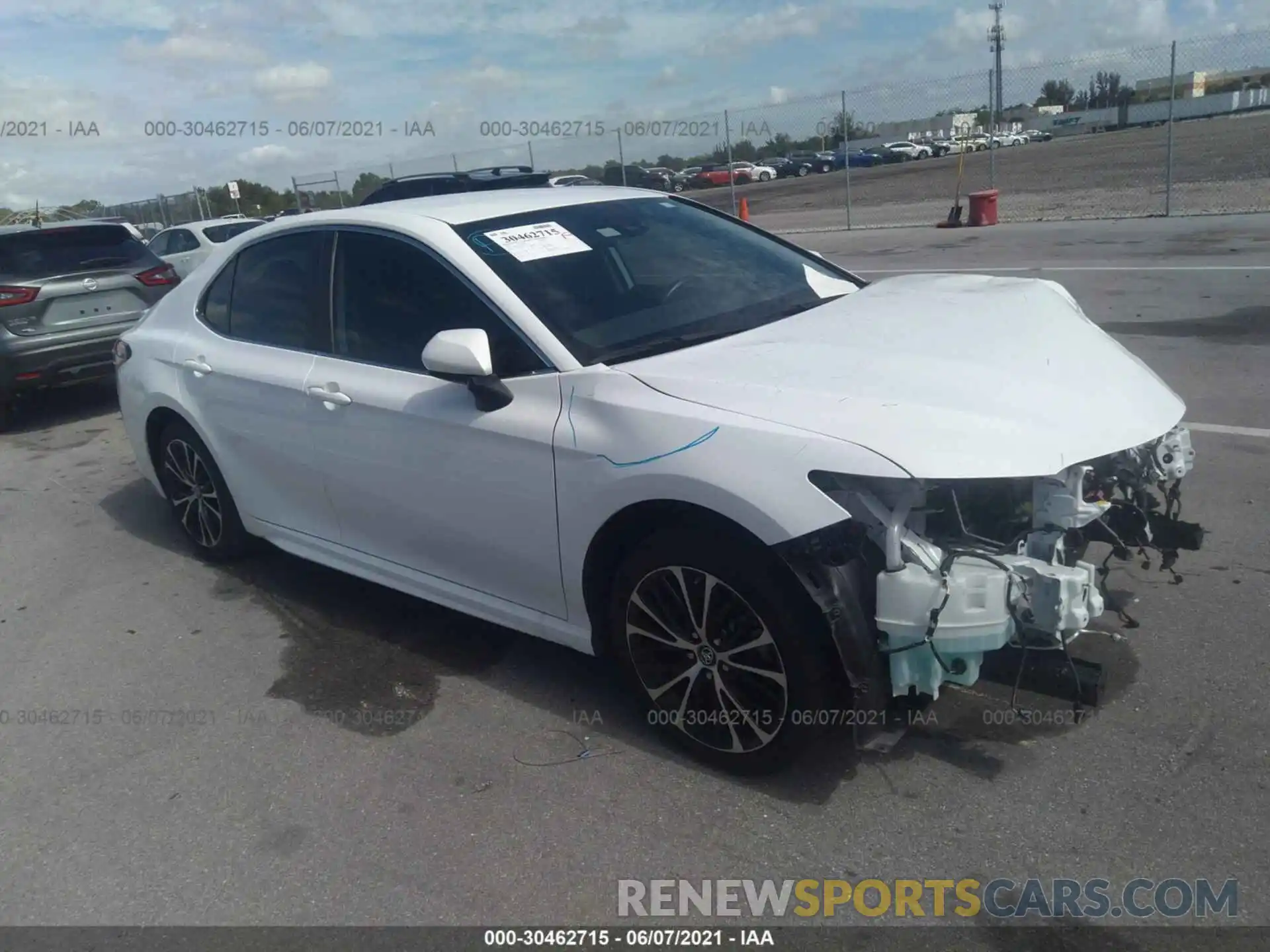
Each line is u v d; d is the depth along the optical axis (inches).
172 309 201.8
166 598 192.1
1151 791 114.0
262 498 181.8
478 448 135.9
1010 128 1536.7
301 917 108.3
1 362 324.8
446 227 149.4
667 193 185.9
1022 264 468.1
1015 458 105.3
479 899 108.5
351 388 153.5
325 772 133.2
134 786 134.3
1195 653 139.0
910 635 105.8
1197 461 208.2
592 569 129.0
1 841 125.6
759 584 111.2
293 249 171.8
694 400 118.0
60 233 342.6
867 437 106.4
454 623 171.8
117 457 295.3
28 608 193.5
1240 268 406.6
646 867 110.7
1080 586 104.4
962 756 122.9
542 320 134.6
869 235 688.4
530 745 134.3
